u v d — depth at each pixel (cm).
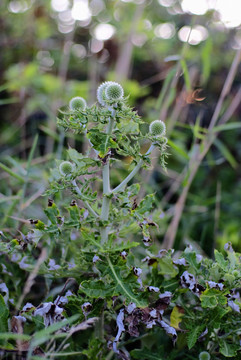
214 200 262
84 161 172
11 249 177
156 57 411
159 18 457
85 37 418
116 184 254
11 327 175
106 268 173
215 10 293
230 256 180
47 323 171
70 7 400
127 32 370
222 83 380
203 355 178
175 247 251
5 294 187
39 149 326
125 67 307
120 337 177
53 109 317
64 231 195
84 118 170
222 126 235
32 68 325
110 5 422
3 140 315
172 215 251
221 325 178
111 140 170
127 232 182
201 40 344
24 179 221
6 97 386
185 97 235
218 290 173
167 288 180
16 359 181
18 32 397
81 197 175
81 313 176
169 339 191
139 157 175
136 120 171
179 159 299
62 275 183
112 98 170
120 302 190
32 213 230
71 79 407
